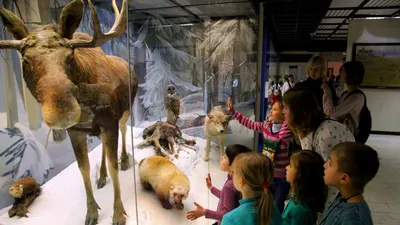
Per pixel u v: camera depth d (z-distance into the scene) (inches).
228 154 67.4
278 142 80.8
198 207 67.2
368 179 44.1
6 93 65.8
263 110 147.0
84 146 68.0
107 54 73.7
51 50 53.1
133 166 72.5
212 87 116.1
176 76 97.0
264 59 142.2
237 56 126.7
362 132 80.7
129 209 70.9
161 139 95.7
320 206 55.4
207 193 84.5
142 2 73.6
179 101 99.6
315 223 55.1
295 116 61.7
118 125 73.2
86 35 62.8
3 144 72.1
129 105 76.7
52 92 50.2
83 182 72.2
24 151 72.6
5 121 68.2
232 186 65.7
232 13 117.5
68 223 65.1
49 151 73.8
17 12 59.6
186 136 107.8
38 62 51.6
